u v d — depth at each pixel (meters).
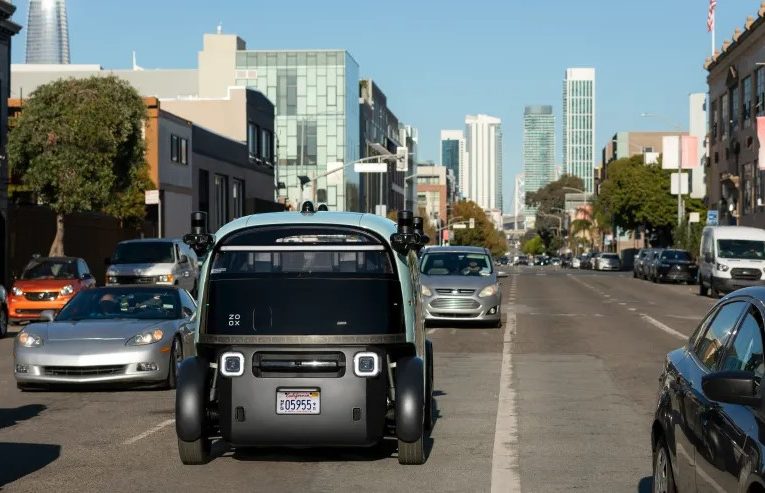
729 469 5.74
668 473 7.29
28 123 37.81
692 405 6.65
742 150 69.56
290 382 9.31
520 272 90.06
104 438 11.50
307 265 9.70
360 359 9.35
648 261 61.97
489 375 16.98
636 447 10.85
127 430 12.02
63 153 37.44
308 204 10.19
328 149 96.50
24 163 38.56
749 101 68.06
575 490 8.88
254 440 9.40
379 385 9.41
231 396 9.37
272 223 9.71
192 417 9.70
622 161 98.94
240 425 9.35
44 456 10.47
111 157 38.50
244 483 9.20
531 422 12.42
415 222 10.73
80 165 37.69
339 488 9.01
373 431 9.38
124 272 31.91
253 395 9.33
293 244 9.62
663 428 7.40
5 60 39.62
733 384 5.58
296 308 9.52
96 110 37.66
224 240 9.70
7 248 39.59
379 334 9.43
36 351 14.87
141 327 15.35
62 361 14.73
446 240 148.62
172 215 55.91
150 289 16.62
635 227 99.38
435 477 9.43
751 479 5.35
